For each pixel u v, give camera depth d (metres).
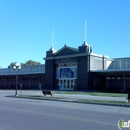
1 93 40.91
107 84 54.72
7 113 14.03
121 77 52.50
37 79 68.00
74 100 25.38
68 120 11.69
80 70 51.75
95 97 30.67
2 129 9.27
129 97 23.59
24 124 10.41
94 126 10.12
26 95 33.50
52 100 26.75
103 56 54.19
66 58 55.00
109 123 10.98
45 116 12.98
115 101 24.09
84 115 13.80
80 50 52.06
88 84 50.25
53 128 9.57
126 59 53.75
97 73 51.19
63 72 55.69
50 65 58.34
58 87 56.56
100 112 15.79
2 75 76.94
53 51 58.28
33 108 17.38
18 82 74.06
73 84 53.25
